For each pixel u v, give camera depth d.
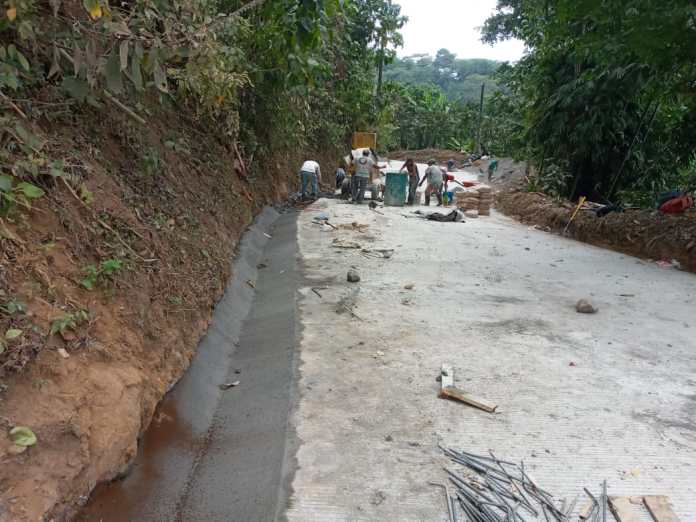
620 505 2.83
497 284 7.18
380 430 3.49
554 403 3.92
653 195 13.43
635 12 7.91
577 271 8.25
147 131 6.05
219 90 5.50
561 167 16.06
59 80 4.34
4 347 2.39
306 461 3.12
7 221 3.01
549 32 10.68
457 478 3.02
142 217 4.69
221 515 2.77
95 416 2.68
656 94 11.71
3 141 3.11
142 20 3.17
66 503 2.34
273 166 13.12
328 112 19.22
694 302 6.69
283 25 6.12
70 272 3.29
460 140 51.44
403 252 8.80
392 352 4.73
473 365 4.52
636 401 3.99
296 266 7.58
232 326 5.41
